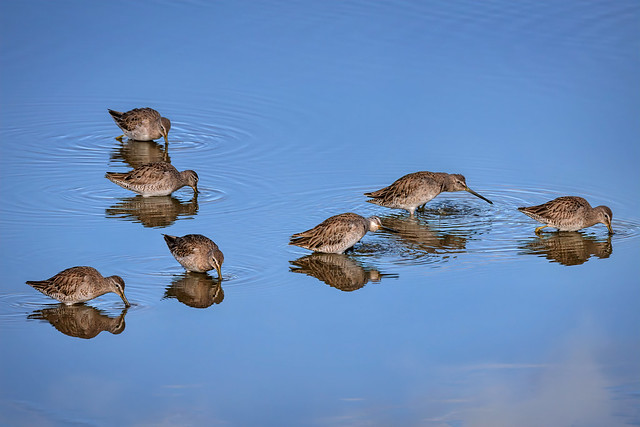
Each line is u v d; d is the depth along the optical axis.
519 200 23.27
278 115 28.14
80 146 26.89
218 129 27.55
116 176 23.48
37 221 21.30
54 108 29.33
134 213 22.06
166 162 23.98
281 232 20.89
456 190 22.92
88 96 29.94
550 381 14.99
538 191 23.66
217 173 24.67
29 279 18.08
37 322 16.78
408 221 22.23
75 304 17.44
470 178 24.38
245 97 29.38
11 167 25.00
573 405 14.30
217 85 30.17
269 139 26.73
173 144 26.64
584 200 21.28
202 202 22.73
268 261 19.44
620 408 14.21
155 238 20.42
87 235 20.52
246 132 27.22
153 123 26.91
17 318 16.88
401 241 20.94
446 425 13.80
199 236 18.72
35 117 28.69
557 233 21.44
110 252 19.59
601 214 21.00
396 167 24.80
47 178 24.30
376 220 20.42
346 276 18.86
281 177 24.30
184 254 18.47
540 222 21.36
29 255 19.27
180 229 20.97
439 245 20.67
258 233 20.83
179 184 23.41
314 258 19.70
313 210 22.19
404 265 19.47
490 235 21.30
